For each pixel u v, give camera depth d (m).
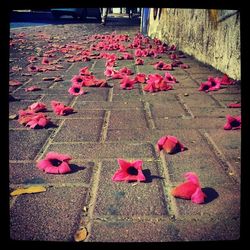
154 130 2.13
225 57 3.62
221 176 1.52
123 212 1.24
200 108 2.58
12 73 4.22
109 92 3.16
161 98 2.91
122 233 1.12
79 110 2.59
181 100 2.83
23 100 2.90
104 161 1.69
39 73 4.22
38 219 1.20
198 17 4.71
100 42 7.76
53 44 7.65
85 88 3.34
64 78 3.88
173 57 5.17
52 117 2.42
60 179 1.50
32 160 1.71
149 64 4.82
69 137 2.02
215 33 3.94
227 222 1.17
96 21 16.45
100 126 2.22
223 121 2.27
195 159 1.70
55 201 1.32
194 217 1.21
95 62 5.12
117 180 1.46
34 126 2.15
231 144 1.88
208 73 3.92
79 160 1.71
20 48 6.90
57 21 16.06
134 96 2.99
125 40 8.62
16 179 1.51
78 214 1.23
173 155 1.75
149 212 1.24
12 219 1.20
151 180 1.48
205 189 1.40
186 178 1.37
